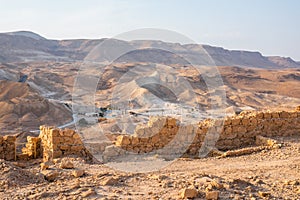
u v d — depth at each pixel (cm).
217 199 754
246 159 1384
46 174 1023
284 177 1095
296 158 1355
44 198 783
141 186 867
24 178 980
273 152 1455
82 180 922
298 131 1761
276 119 1733
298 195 857
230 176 1096
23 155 1658
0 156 1616
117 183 891
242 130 1673
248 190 844
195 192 762
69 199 763
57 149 1455
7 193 845
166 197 772
